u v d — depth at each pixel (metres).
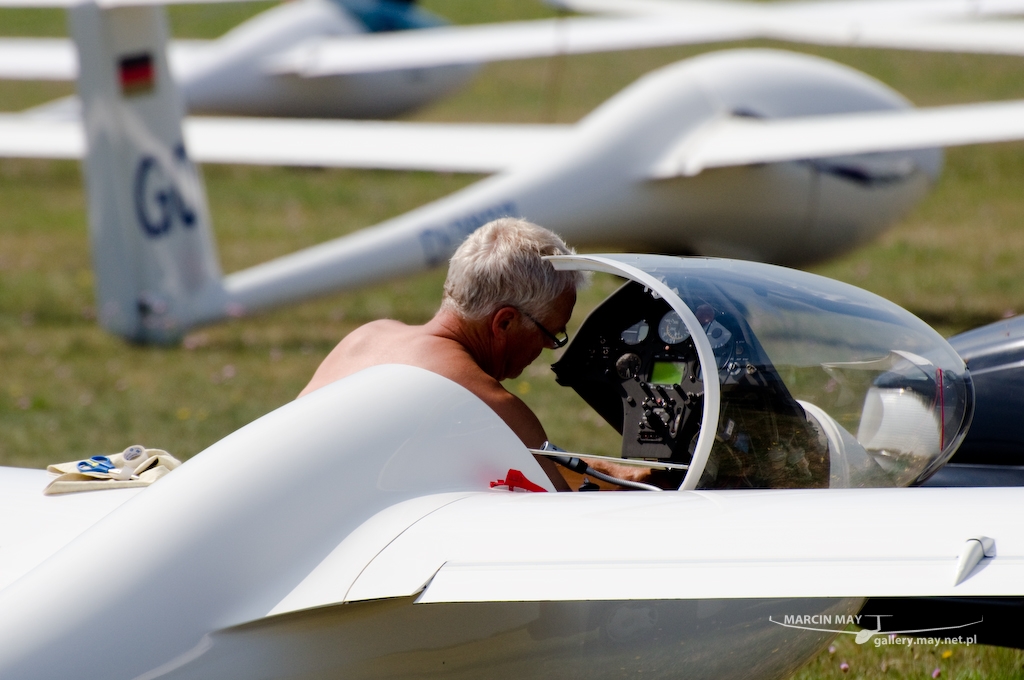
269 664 6.17
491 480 7.25
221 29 113.12
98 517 8.04
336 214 46.22
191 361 25.69
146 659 5.93
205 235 27.05
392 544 6.26
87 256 39.25
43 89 92.12
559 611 6.74
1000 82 83.88
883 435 8.55
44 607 5.93
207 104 52.16
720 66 30.06
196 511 6.28
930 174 31.56
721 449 7.77
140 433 20.27
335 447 6.71
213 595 6.11
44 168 58.78
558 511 6.36
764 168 28.72
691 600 6.90
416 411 7.10
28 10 121.00
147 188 26.16
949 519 5.97
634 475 8.51
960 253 35.91
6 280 35.16
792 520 6.03
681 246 29.77
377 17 54.47
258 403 22.28
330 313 30.30
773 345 8.08
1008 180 50.22
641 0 53.50
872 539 5.82
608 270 7.95
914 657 11.12
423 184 53.09
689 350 8.40
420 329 8.29
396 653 6.49
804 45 100.44
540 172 27.86
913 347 8.79
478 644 6.65
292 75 52.03
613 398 9.19
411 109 57.53
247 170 56.69
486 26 109.25
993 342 11.17
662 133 28.72
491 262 7.90
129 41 25.66
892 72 88.81
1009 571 5.54
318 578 6.20
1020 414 10.78
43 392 23.17
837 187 29.78
